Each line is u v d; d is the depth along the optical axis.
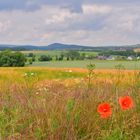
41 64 66.81
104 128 5.36
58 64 61.88
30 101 6.45
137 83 6.63
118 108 5.61
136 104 5.74
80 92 6.40
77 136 5.11
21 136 5.07
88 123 5.28
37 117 5.40
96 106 5.61
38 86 8.25
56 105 5.71
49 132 5.04
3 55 73.31
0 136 5.05
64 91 7.04
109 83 7.01
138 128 5.43
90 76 6.97
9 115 6.01
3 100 6.99
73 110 5.33
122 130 5.14
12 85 8.59
